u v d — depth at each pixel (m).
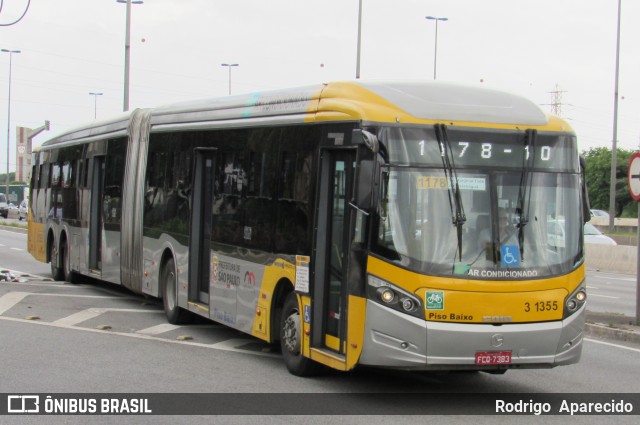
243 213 11.95
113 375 10.40
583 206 9.50
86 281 21.17
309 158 10.25
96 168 19.02
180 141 14.43
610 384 10.66
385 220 8.90
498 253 8.95
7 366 10.83
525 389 10.27
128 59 35.91
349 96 9.71
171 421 8.32
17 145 68.19
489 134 9.23
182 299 14.02
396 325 8.77
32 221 24.69
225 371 10.77
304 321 10.16
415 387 10.20
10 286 19.89
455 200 8.97
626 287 25.05
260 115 11.73
